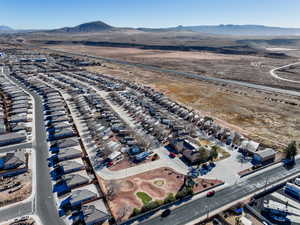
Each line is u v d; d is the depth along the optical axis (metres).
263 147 93.81
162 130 105.12
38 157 81.94
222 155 87.31
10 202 61.03
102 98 150.25
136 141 95.69
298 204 63.62
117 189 66.94
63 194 64.56
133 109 131.62
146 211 58.47
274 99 157.62
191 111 131.88
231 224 56.44
